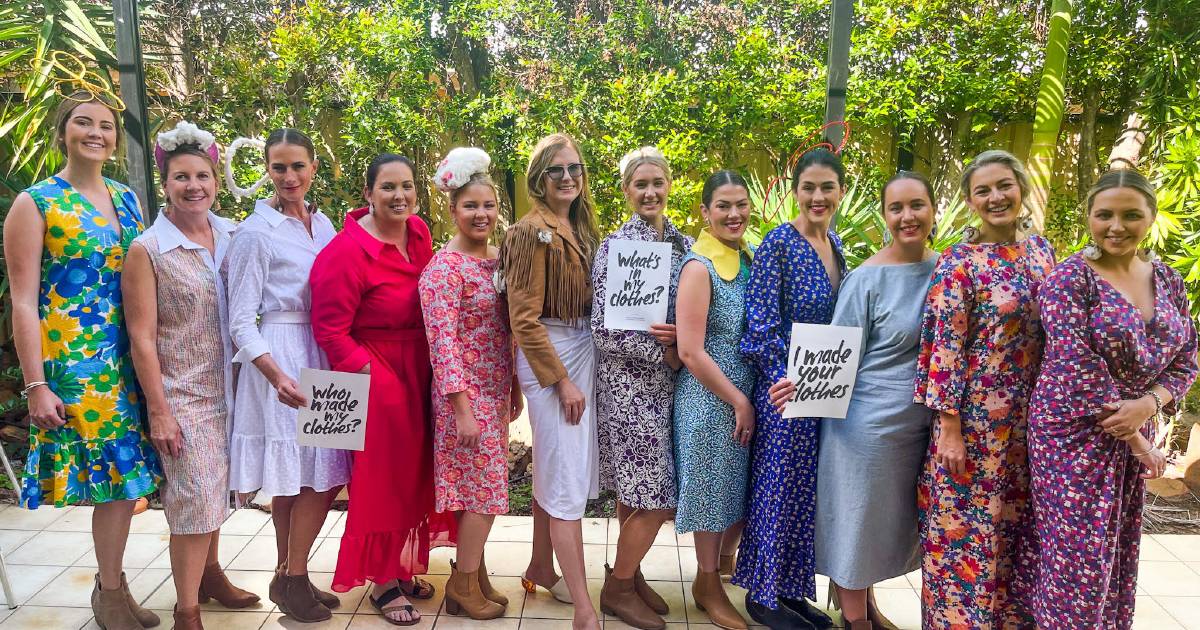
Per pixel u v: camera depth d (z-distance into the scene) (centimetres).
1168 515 366
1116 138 568
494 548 326
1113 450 206
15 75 479
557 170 248
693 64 604
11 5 448
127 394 242
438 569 310
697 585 273
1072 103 572
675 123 581
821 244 247
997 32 548
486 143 636
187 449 237
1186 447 439
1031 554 227
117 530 249
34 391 229
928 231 226
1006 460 220
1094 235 204
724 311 244
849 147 593
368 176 256
